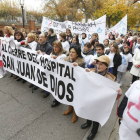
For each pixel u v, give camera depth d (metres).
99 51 2.85
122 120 1.59
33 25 20.14
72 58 2.40
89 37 6.43
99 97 1.92
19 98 3.30
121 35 8.17
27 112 2.79
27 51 3.24
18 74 3.79
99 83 1.90
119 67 4.14
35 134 2.25
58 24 6.87
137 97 1.32
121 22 8.56
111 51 3.42
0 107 2.92
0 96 3.34
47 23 6.97
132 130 1.43
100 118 1.99
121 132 1.57
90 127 2.46
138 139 1.41
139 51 3.68
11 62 3.89
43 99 3.31
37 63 3.07
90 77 1.96
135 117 1.34
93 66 2.79
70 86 2.37
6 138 2.14
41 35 3.31
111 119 2.75
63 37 4.48
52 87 2.81
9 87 3.83
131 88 1.47
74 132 2.33
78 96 2.14
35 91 3.68
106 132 2.37
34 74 3.25
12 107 2.94
